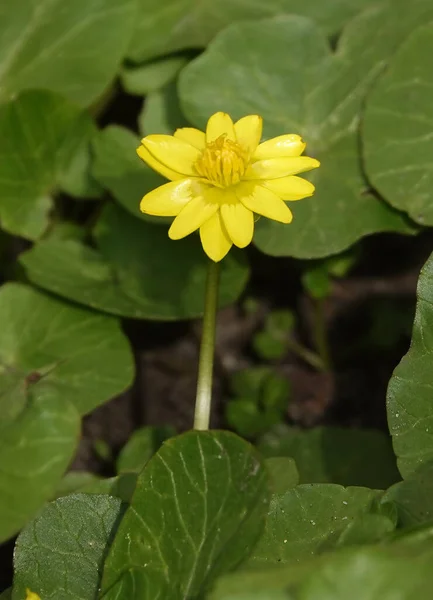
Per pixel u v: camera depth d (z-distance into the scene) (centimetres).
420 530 29
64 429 33
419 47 36
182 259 37
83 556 31
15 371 35
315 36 37
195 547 30
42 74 38
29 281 38
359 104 36
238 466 30
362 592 27
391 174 35
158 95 38
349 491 31
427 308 32
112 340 35
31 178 38
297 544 30
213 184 32
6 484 33
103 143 37
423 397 32
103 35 38
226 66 37
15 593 31
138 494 30
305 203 36
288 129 36
